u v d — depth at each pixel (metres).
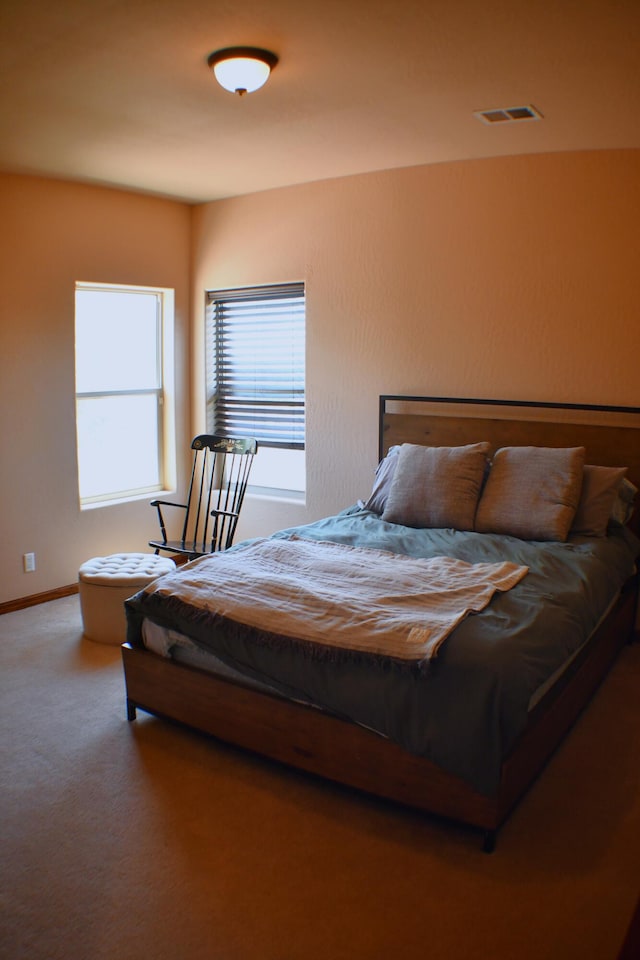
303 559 3.09
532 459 3.63
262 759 2.64
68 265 4.40
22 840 2.30
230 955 1.85
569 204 3.78
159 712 2.92
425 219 4.16
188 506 4.57
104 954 1.86
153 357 5.15
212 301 5.19
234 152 3.73
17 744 2.85
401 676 2.25
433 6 2.06
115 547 4.87
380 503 4.04
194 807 2.46
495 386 4.10
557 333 3.89
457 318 4.16
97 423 4.83
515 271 3.96
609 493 3.50
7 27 2.23
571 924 1.95
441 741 2.18
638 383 3.72
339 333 4.57
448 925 1.95
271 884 2.11
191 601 2.72
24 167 3.96
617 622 3.45
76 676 3.43
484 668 2.16
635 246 3.65
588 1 2.00
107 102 2.93
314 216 4.55
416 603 2.57
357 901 2.04
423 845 2.27
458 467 3.75
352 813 2.43
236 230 4.91
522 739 2.24
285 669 2.48
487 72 2.57
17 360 4.19
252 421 5.12
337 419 4.65
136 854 2.23
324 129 3.32
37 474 4.35
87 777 2.63
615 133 3.34
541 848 2.24
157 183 4.43
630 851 2.23
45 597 4.45
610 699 3.19
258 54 2.43
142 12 2.13
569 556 3.16
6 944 1.90
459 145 3.62
